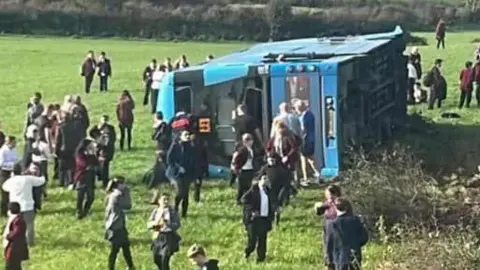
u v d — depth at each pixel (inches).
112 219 1216.2
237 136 1722.4
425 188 1464.1
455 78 3065.9
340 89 1733.5
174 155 1467.8
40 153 1608.0
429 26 5989.2
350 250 1064.2
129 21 6451.8
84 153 1509.6
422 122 2363.4
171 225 1167.0
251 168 1486.2
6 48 5132.9
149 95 2775.6
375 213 1402.6
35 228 1467.8
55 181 1748.3
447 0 6264.8
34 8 6520.7
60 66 4151.1
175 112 1782.7
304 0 6176.2
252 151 1496.1
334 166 1721.2
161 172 1713.8
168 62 2679.6
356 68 1829.5
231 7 6358.3
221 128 1775.3
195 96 1779.0
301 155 1686.8
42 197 1594.5
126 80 3467.0
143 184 1739.7
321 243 1376.7
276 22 6048.2
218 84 1765.5
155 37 6378.0
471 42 4507.9
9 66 4156.0
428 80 2559.1
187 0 6589.6
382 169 1485.0
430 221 1365.7
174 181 1471.5
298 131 1669.5
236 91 1759.4
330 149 1723.7
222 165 1782.7
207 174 1729.8
